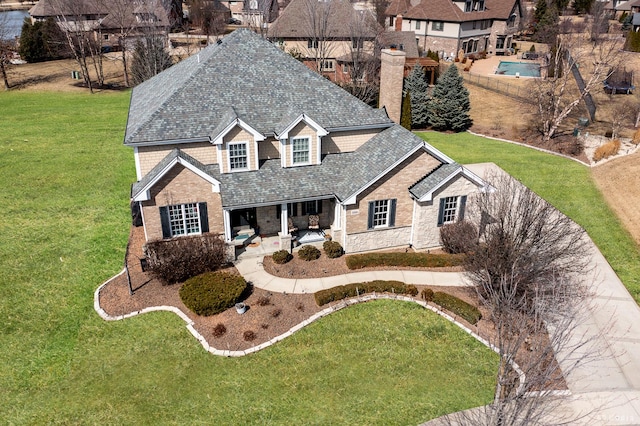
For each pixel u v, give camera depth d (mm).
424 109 53219
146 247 26578
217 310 23359
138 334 22406
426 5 79062
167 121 27594
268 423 18156
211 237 26812
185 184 26734
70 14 76125
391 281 25250
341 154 30531
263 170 28672
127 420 18297
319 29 65750
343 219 27797
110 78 72875
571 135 49469
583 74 65688
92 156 44156
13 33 108062
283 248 28172
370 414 18500
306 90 30578
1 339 22281
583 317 23359
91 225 32156
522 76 67875
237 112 28469
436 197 27656
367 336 22266
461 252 27656
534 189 37781
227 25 110188
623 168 41094
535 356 15133
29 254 28828
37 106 60250
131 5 83188
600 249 29922
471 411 18406
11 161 42906
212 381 19938
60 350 21641
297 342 21859
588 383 19578
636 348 21562
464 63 75250
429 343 21906
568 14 105188
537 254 21641
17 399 19266
